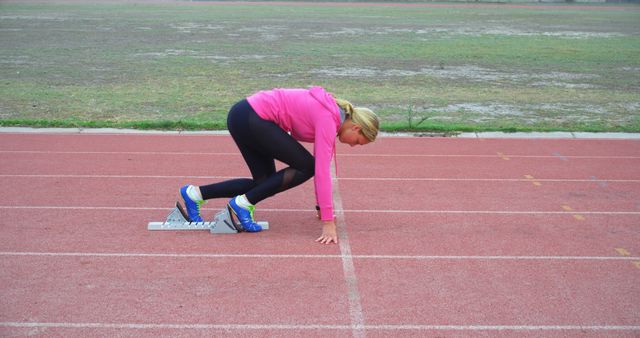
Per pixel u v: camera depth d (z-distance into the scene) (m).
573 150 9.61
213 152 9.09
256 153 5.73
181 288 4.73
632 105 13.50
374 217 6.42
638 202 7.08
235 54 21.50
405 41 26.47
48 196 6.93
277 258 5.31
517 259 5.39
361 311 4.43
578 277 5.04
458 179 7.92
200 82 15.71
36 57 20.14
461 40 27.17
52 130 10.34
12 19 34.56
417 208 6.73
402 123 11.03
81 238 5.70
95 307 4.43
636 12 49.50
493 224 6.27
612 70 19.05
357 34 29.17
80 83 15.32
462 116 12.12
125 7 47.44
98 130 10.34
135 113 11.88
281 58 20.62
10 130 10.27
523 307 4.53
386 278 4.96
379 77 17.00
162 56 20.78
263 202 6.84
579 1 65.75
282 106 5.43
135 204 6.70
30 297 4.55
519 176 8.12
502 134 10.55
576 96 14.57
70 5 48.53
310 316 4.35
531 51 23.62
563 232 6.06
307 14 42.28
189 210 5.97
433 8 51.72
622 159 9.09
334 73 17.55
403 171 8.26
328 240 5.64
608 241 5.84
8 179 7.58
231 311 4.39
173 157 8.77
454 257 5.40
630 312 4.48
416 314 4.40
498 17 42.00
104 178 7.69
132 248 5.48
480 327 4.25
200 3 55.25
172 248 5.50
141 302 4.51
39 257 5.27
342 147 9.55
